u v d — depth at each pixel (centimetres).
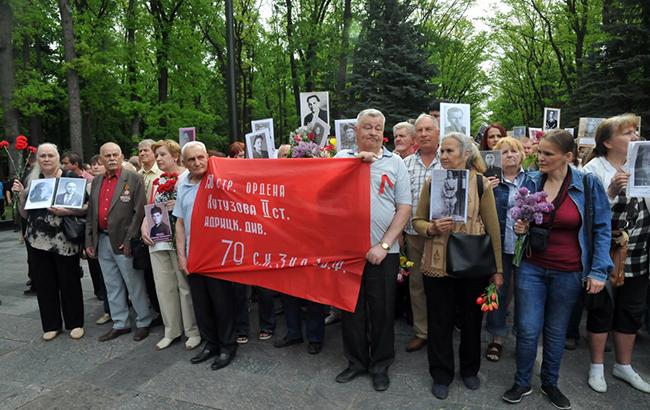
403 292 480
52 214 443
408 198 343
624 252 320
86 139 2262
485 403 314
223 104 2819
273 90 2750
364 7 1741
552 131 295
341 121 555
